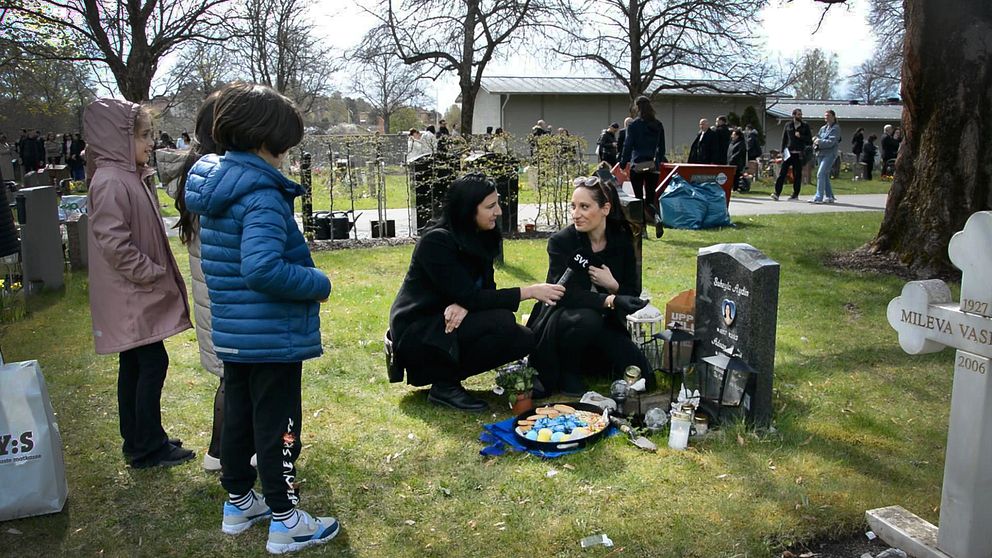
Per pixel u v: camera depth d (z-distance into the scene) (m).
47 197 7.72
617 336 4.63
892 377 4.93
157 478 3.60
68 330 6.38
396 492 3.44
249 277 2.54
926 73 8.14
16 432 3.17
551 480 3.50
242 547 3.02
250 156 2.68
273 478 2.88
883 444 3.89
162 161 3.58
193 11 14.89
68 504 3.36
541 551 2.95
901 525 2.81
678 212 11.76
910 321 2.69
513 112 36.97
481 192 4.10
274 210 2.63
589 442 3.83
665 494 3.36
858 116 40.06
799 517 3.15
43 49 14.55
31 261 7.67
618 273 4.70
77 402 4.64
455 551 2.96
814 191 19.77
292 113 2.75
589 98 37.25
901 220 8.63
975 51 7.88
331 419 4.30
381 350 5.64
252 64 25.52
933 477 3.51
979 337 2.43
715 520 3.13
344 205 16.77
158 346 3.62
